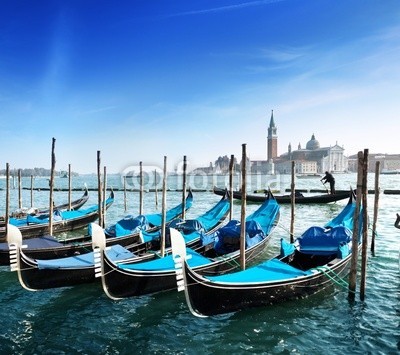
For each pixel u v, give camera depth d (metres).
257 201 35.22
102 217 20.08
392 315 9.29
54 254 13.30
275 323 8.94
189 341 8.27
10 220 19.36
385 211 28.50
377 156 179.12
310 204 32.72
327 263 10.91
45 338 8.48
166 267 10.70
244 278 9.19
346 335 8.38
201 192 54.91
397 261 13.87
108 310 9.88
